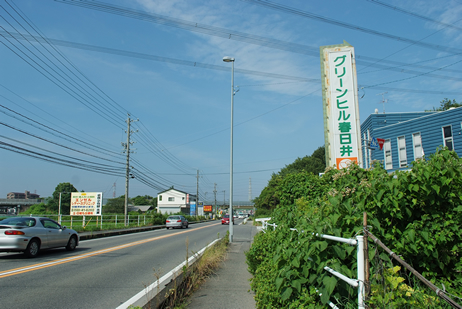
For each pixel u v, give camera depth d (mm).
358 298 2756
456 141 16125
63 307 5691
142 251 13562
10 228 11219
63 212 65500
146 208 108938
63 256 12031
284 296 3732
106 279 8000
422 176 4020
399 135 19328
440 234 3832
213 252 11148
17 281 7727
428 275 3887
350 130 11445
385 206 4047
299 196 10305
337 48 12000
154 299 5098
